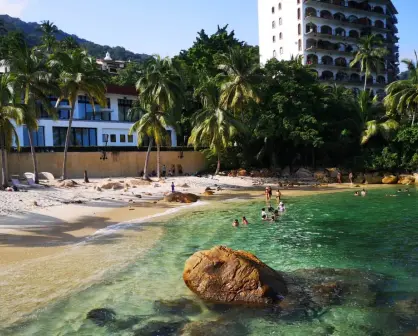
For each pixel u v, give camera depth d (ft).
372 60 230.27
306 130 172.35
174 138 210.79
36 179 123.03
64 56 131.75
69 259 48.88
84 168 155.53
